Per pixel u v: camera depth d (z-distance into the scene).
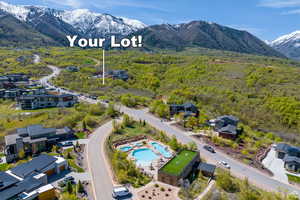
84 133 68.94
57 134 63.03
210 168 49.91
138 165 53.28
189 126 80.44
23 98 93.81
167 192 42.28
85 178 45.28
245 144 68.69
